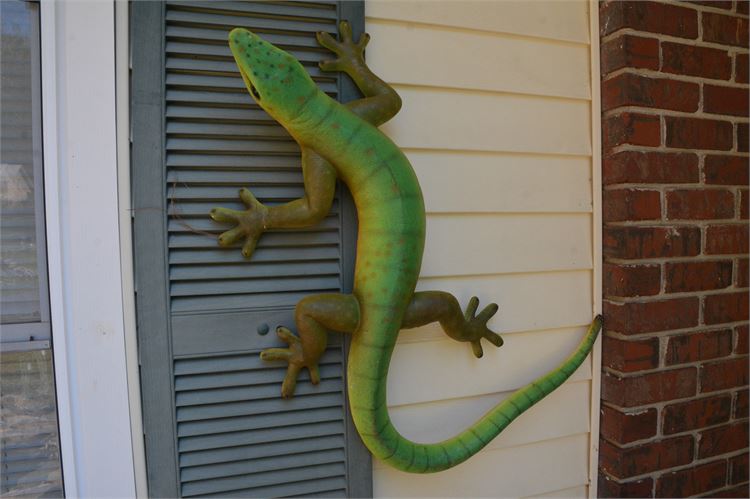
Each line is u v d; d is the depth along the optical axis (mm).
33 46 726
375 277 733
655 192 953
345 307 739
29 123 732
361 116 764
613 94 955
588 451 1030
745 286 1049
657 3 945
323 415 821
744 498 1063
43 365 757
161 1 729
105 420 753
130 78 734
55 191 728
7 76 722
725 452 1045
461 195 912
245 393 784
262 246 786
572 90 977
